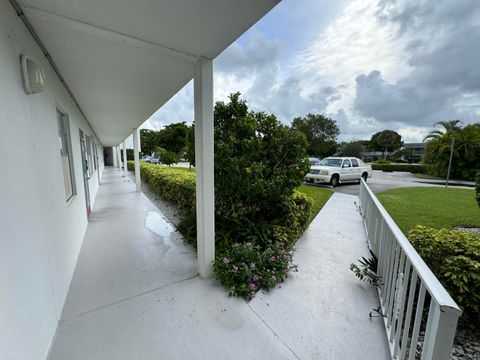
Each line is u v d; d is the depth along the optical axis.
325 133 29.28
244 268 2.24
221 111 3.14
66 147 3.07
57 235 1.96
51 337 1.62
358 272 2.34
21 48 1.49
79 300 2.06
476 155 12.91
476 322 1.83
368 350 1.58
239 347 1.58
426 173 18.06
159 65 2.43
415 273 1.32
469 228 3.96
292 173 3.18
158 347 1.57
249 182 2.94
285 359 1.50
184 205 4.65
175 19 1.59
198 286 2.29
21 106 1.38
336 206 5.89
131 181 10.89
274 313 1.92
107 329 1.72
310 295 2.18
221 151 2.89
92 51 2.10
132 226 4.21
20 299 1.22
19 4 1.41
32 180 1.48
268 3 1.40
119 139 11.70
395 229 1.79
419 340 1.75
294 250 3.13
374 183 11.37
